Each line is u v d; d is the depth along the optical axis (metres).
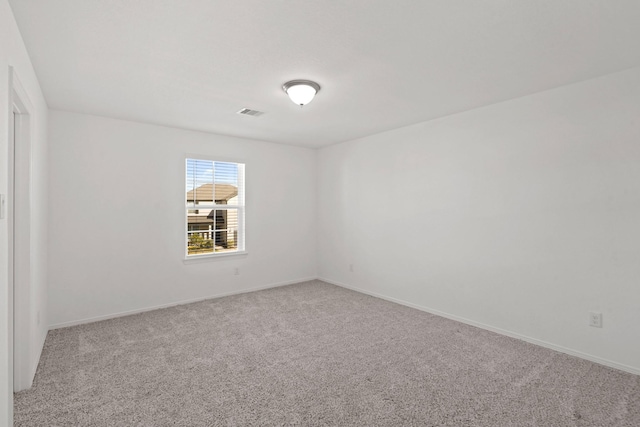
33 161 2.42
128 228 3.90
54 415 1.98
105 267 3.75
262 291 4.95
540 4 1.70
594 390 2.26
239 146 4.85
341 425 1.90
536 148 3.02
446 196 3.77
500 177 3.28
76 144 3.57
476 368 2.57
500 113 3.27
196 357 2.76
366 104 3.32
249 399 2.15
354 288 5.03
